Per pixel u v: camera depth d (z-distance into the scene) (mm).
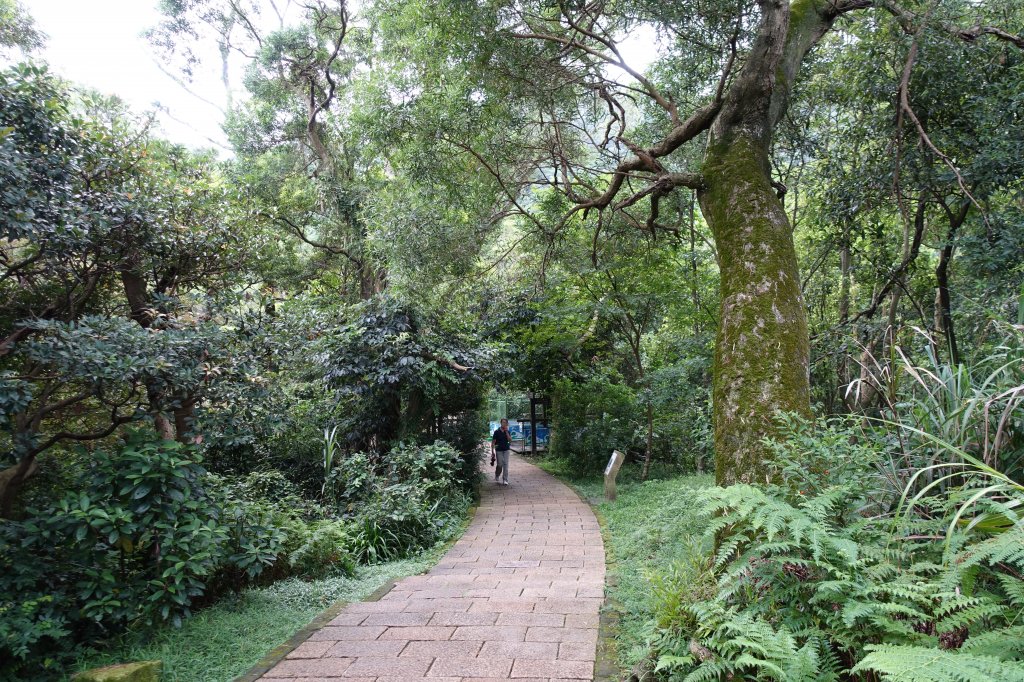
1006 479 2498
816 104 8469
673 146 6312
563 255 12633
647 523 7539
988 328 4965
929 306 10523
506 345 13469
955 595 2352
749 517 3154
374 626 4371
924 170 7125
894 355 4230
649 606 3904
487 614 4566
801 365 4531
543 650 3783
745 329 4648
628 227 11477
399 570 6602
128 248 5445
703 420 10656
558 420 15992
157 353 4570
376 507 7910
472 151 8422
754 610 2936
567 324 13758
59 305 5461
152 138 7258
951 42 6250
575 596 5023
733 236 5008
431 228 9789
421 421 11867
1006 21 6594
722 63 8164
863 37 6973
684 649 3033
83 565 4121
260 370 5992
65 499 4098
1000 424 2990
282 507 6938
